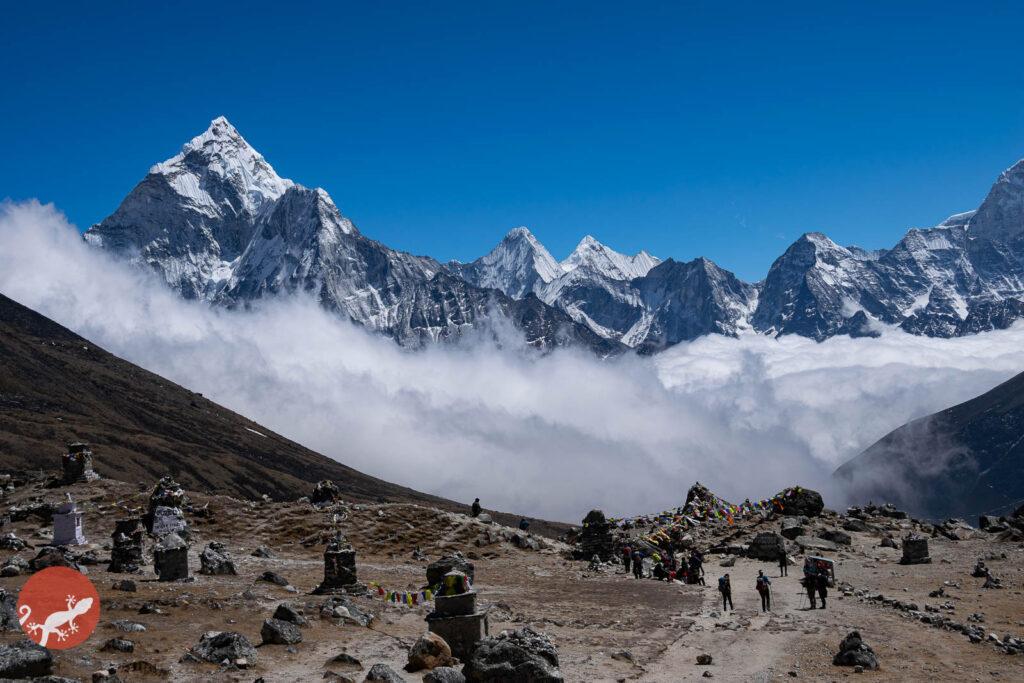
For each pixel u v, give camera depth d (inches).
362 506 2984.7
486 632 1246.9
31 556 1998.0
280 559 2348.7
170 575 1770.4
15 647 916.0
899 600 1820.9
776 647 1406.3
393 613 1552.7
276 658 1165.1
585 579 2271.2
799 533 2849.4
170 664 1093.1
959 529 3024.1
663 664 1284.4
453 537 2753.4
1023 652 1348.4
